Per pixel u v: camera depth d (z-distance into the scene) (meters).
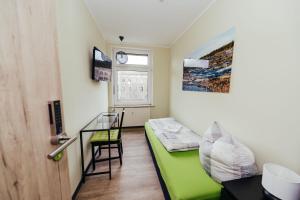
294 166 1.00
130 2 1.99
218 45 1.82
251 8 1.32
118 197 1.55
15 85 0.52
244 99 1.42
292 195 0.77
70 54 1.53
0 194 0.46
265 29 1.18
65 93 1.41
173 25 2.72
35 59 0.62
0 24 0.47
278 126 1.10
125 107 3.92
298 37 0.95
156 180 1.83
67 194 0.88
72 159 1.55
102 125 2.09
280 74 1.07
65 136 0.81
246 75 1.39
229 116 1.65
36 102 0.62
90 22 2.26
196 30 2.44
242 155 1.18
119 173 1.97
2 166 0.47
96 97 2.61
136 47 3.91
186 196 1.08
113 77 3.88
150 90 4.16
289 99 1.02
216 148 1.28
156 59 4.06
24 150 0.56
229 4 1.61
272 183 0.83
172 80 3.88
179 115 3.35
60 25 1.32
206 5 2.04
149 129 2.82
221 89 1.77
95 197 1.55
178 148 1.82
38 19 0.65
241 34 1.44
